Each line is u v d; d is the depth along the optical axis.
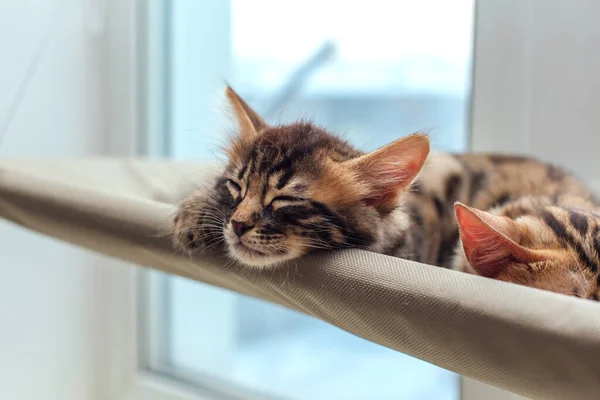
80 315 1.79
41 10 1.59
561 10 1.21
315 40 1.79
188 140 1.95
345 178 0.84
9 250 1.59
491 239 0.75
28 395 1.68
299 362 1.95
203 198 0.92
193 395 1.76
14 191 1.10
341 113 1.78
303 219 0.82
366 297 0.68
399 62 1.65
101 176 1.31
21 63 1.55
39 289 1.67
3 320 1.59
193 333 2.00
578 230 0.84
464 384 1.17
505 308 0.58
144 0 1.82
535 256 0.76
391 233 0.90
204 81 1.93
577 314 0.55
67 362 1.77
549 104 1.25
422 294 0.63
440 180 1.20
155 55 1.88
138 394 1.83
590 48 1.20
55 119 1.67
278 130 0.93
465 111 1.49
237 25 1.90
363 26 1.71
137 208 0.97
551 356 0.55
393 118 1.69
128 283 1.82
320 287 0.73
